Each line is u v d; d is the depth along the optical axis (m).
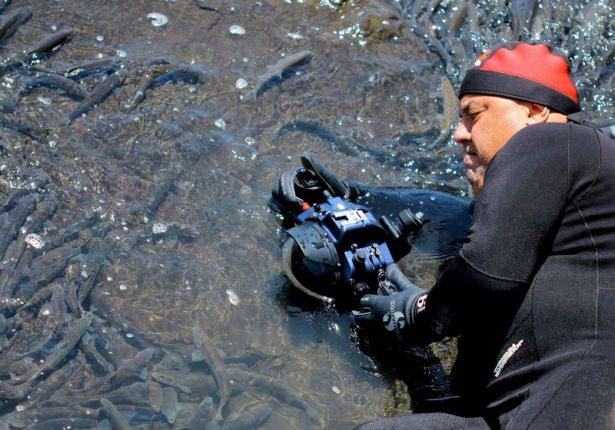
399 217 3.34
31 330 3.08
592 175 2.27
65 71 4.42
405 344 3.03
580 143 2.31
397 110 4.68
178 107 4.35
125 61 4.59
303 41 5.06
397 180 4.16
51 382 2.90
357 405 3.02
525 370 2.30
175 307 3.29
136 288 3.34
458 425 2.48
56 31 4.70
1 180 3.70
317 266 3.15
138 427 2.78
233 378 3.04
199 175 3.94
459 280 2.35
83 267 3.36
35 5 4.86
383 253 3.24
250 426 2.84
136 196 3.76
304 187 3.54
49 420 2.76
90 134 4.06
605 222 2.26
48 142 3.95
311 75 4.80
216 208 3.78
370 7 5.46
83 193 3.72
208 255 3.54
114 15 4.93
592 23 5.44
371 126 4.52
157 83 4.48
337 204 3.34
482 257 2.27
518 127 2.53
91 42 4.70
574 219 2.28
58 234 3.50
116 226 3.60
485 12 5.52
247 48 4.92
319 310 3.35
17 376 2.90
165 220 3.67
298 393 3.03
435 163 4.31
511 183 2.29
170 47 4.80
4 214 3.53
